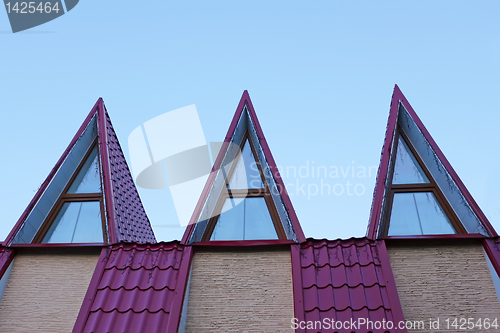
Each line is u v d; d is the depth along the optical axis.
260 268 6.97
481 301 6.33
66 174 8.63
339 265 6.69
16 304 6.85
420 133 8.09
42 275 7.19
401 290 6.52
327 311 6.07
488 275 6.60
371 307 6.05
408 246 7.02
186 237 7.28
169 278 6.70
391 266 6.80
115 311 6.21
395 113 8.43
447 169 7.58
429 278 6.62
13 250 7.43
